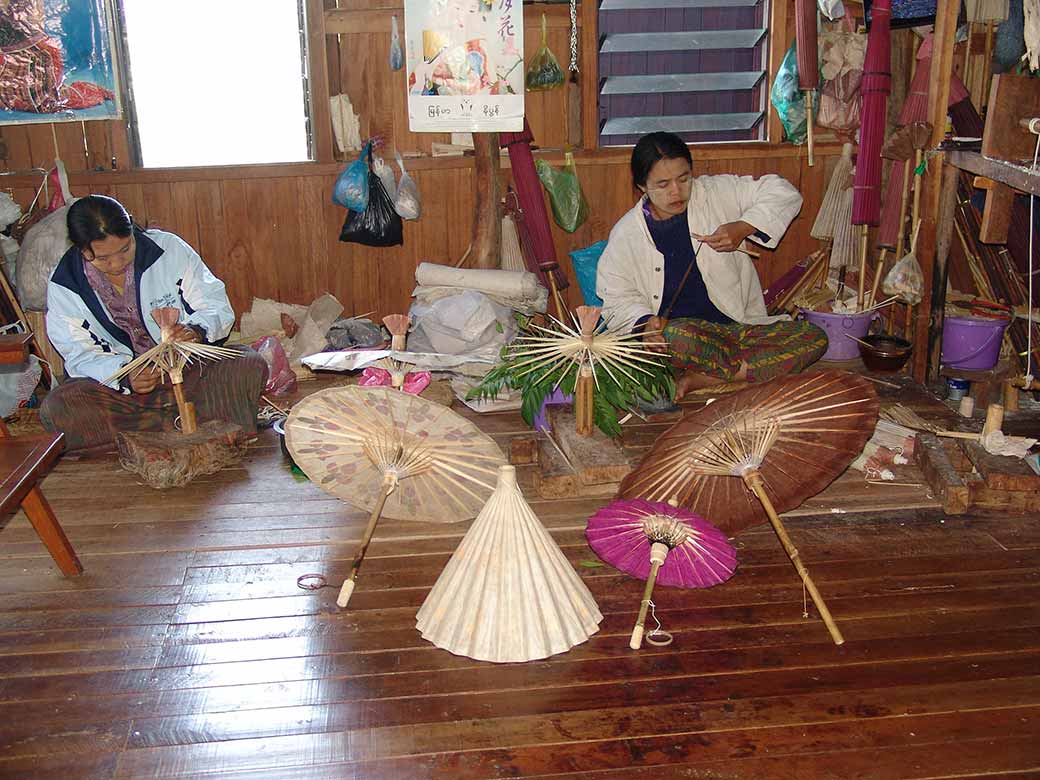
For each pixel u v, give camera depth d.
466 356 3.75
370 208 4.30
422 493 2.61
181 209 4.34
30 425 3.73
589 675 2.18
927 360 3.93
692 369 3.58
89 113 4.14
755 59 4.60
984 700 2.08
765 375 3.65
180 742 1.98
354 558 2.62
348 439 2.52
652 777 1.87
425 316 4.02
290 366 4.17
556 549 2.30
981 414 3.70
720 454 2.44
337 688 2.15
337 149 4.45
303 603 2.48
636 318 3.53
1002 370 3.87
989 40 4.22
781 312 4.62
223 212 4.37
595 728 2.01
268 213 4.40
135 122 4.31
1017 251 4.00
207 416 3.44
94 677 2.19
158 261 3.38
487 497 2.56
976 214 4.14
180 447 3.15
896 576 2.57
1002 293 4.11
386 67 4.36
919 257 3.88
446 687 2.15
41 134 4.22
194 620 2.41
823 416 2.40
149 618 2.42
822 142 4.58
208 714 2.06
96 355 3.31
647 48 4.49
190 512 2.98
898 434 3.25
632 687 2.14
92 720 2.05
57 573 2.64
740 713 2.05
